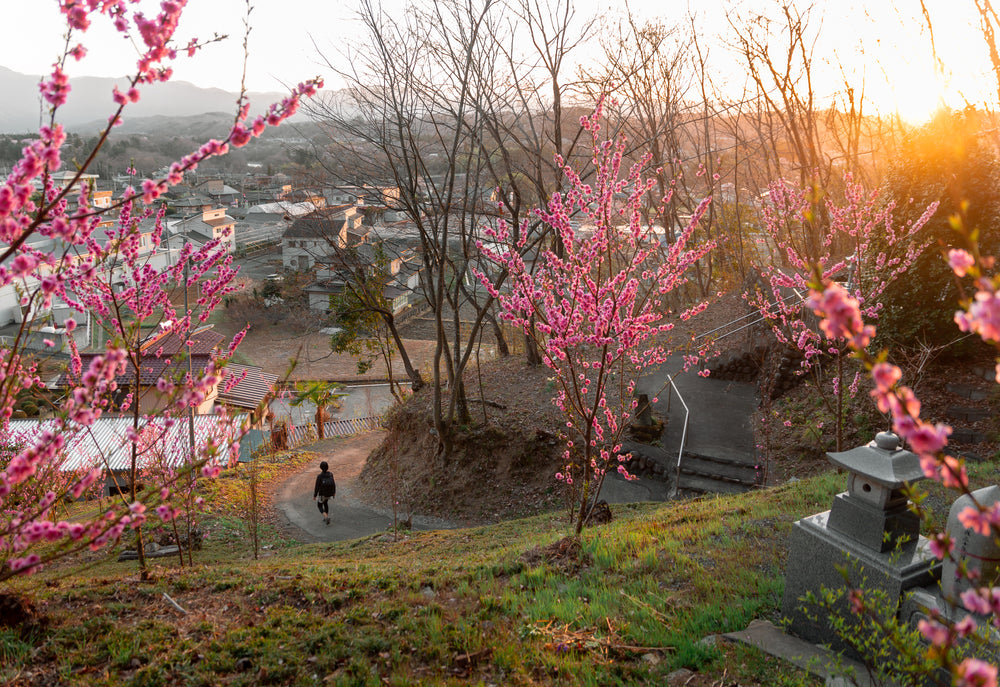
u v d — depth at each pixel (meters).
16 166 3.24
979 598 2.08
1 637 5.87
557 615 6.37
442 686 5.09
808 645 5.55
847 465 5.31
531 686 5.10
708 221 27.33
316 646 5.84
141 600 7.13
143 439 11.53
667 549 8.15
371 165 21.81
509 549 9.64
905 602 4.93
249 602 7.08
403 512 19.69
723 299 27.72
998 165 13.50
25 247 4.11
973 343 14.81
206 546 16.17
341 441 30.39
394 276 25.98
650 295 9.01
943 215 13.98
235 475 23.02
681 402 19.67
